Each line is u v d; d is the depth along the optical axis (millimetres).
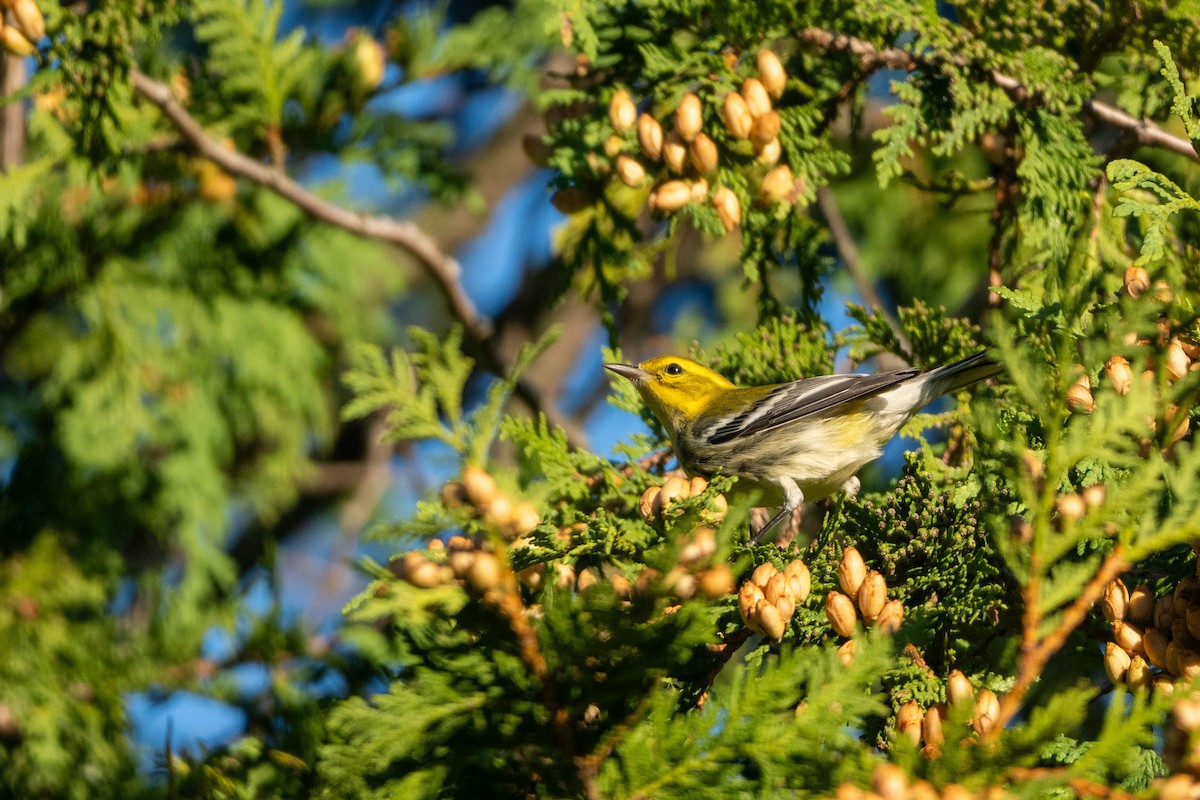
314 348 13992
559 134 9734
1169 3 9164
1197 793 4969
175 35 16641
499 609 5684
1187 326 6277
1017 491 5656
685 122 9016
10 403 13547
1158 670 5996
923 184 10578
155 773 10156
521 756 5820
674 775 5434
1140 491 5379
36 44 9625
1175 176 10820
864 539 7391
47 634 11000
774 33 9367
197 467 13344
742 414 10266
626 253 10328
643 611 5465
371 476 16625
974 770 4977
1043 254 9320
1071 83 9320
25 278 12953
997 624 7270
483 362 12945
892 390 9180
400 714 5730
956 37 9250
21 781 10531
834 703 5406
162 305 13406
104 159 11102
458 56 13297
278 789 7582
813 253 10062
